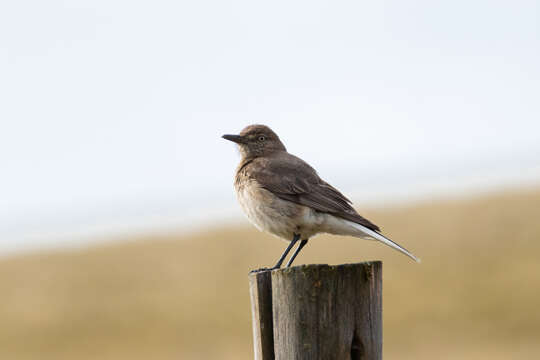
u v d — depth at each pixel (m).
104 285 33.53
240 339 23.86
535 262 27.00
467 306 24.05
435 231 34.25
